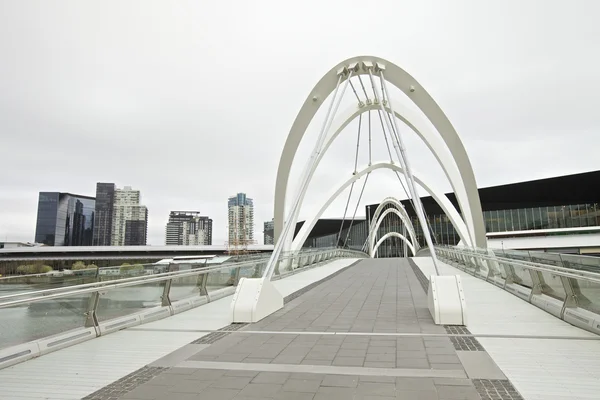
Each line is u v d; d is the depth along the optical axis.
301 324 7.23
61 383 4.29
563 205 49.44
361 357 5.05
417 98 19.92
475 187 20.91
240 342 5.94
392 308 8.80
